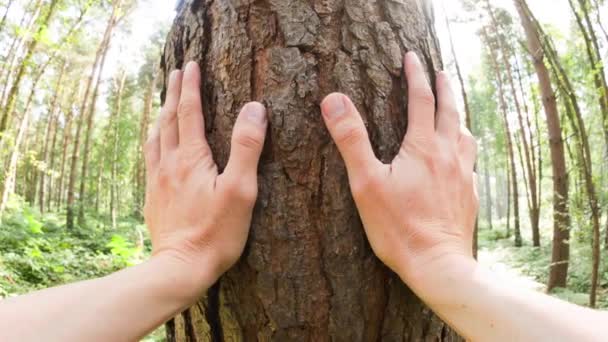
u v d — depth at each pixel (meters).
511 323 0.33
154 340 1.94
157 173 0.47
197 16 0.51
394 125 0.46
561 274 3.48
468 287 0.37
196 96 0.47
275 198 0.46
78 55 9.00
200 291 0.42
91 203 10.72
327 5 0.47
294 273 0.46
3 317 0.33
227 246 0.43
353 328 0.47
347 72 0.46
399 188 0.42
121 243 3.84
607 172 4.32
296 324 0.47
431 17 0.54
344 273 0.46
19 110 8.00
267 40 0.47
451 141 0.45
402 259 0.41
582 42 4.04
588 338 0.30
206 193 0.43
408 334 0.48
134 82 11.27
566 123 5.00
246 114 0.44
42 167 5.84
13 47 4.95
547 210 8.12
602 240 3.85
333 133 0.43
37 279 3.21
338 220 0.45
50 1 4.18
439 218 0.42
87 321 0.34
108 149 10.92
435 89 0.49
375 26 0.47
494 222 14.06
